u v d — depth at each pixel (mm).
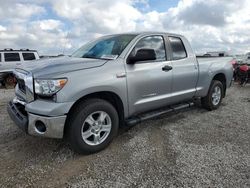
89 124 3479
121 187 2748
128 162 3320
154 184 2795
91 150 3510
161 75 4340
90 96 3570
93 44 4637
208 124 4906
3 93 9750
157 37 4496
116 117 3748
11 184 2795
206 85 5551
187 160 3348
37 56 13555
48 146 3824
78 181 2869
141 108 4156
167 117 5371
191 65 5047
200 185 2764
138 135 4297
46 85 3164
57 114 3129
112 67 3672
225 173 3012
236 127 4727
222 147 3771
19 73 3695
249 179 2881
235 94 8672
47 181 2867
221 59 6145
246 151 3629
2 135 4285
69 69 3346
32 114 3213
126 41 4125
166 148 3748
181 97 4918
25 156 3490
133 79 3895
